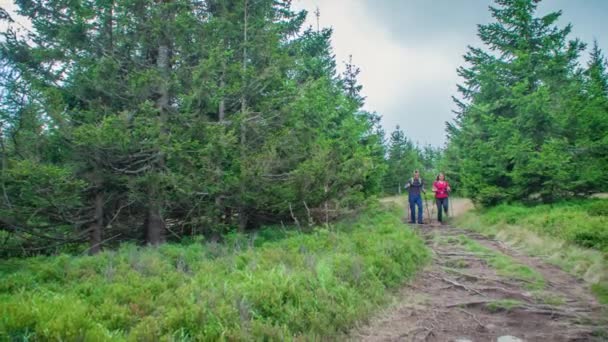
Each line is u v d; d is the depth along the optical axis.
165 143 11.35
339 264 7.64
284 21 18.08
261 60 14.70
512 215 13.90
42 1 12.35
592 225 10.23
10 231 11.84
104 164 12.14
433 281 8.27
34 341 4.03
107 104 13.32
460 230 14.47
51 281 7.24
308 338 5.00
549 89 16.41
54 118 10.52
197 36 13.51
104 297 5.99
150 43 13.41
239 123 12.65
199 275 7.42
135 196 12.13
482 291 7.41
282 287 6.06
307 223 14.12
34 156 11.13
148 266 7.88
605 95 14.76
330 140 14.60
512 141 15.19
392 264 8.25
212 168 11.80
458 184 26.80
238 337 4.57
